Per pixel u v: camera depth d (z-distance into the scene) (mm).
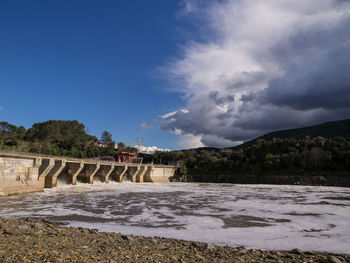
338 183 87188
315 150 100312
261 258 12195
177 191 63219
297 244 17094
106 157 138250
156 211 31438
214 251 13281
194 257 11695
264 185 92625
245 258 12125
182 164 136000
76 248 11898
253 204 38469
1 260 9039
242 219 26406
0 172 44781
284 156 106062
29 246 11492
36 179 54750
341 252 15430
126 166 96500
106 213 29516
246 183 106062
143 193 56594
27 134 137875
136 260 10547
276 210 32531
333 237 19094
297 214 29562
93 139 167875
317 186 86500
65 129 156000
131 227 22094
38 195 47688
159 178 115938
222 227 22484
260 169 110125
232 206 36219
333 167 95875
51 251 10781
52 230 16500
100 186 75875
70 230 17484
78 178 81938
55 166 63594
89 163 78562
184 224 23719
